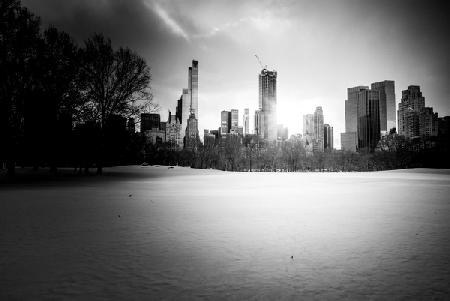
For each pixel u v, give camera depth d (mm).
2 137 38531
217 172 82062
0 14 36938
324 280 6523
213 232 11008
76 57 44688
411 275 6824
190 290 5973
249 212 15570
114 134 49938
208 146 117438
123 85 48125
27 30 38438
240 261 7762
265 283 6352
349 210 16422
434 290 6012
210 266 7371
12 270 7016
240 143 122062
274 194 24922
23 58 38719
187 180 44438
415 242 9680
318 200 20875
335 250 8773
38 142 42781
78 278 6551
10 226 11789
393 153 129500
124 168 88188
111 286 6141
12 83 38031
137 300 5531
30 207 16516
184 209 16422
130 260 7773
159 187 30969
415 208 17203
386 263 7641
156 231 11109
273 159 123938
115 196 22031
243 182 40875
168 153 129375
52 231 10969
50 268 7156
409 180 47219
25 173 52469
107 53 47219
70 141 47938
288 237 10305
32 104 40844
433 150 123562
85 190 26312
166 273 6887
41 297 5645
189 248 8922
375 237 10328
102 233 10727
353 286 6207
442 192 27172
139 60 48844
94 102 47500
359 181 44562
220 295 5750
